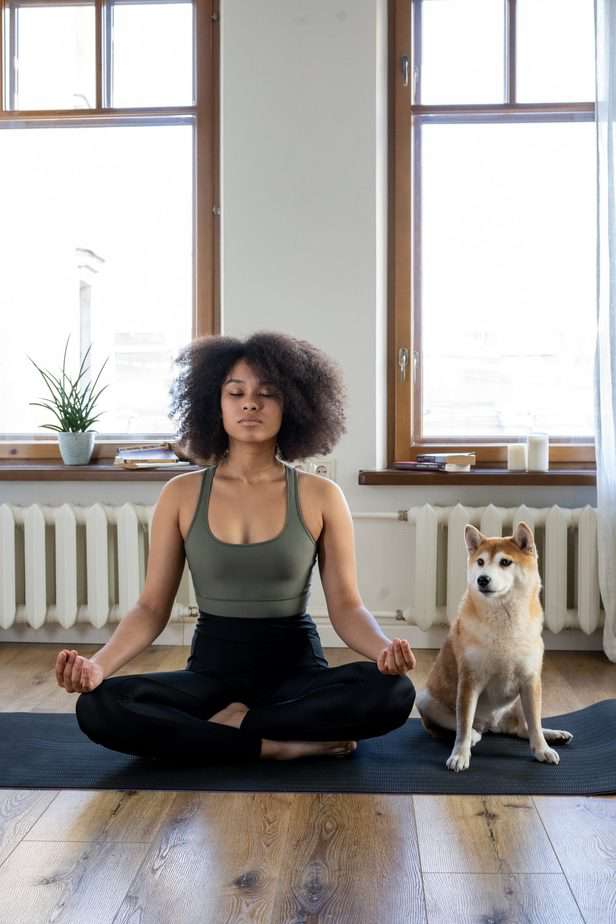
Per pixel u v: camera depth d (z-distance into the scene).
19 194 3.66
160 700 2.07
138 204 3.63
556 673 3.09
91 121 3.64
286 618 2.23
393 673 2.04
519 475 3.36
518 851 1.70
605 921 1.44
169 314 3.64
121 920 1.44
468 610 2.17
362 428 3.45
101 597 3.39
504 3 3.55
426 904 1.50
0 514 3.40
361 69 3.40
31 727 2.43
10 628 3.57
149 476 3.43
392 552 3.47
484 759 2.20
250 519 2.24
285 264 3.45
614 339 3.21
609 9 3.21
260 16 3.41
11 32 3.65
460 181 3.58
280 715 2.10
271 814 1.86
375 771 2.10
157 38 3.61
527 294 3.58
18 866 1.63
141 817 1.84
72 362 3.67
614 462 3.22
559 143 3.55
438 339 3.59
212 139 3.58
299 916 1.45
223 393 2.26
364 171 3.42
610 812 1.88
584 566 3.30
